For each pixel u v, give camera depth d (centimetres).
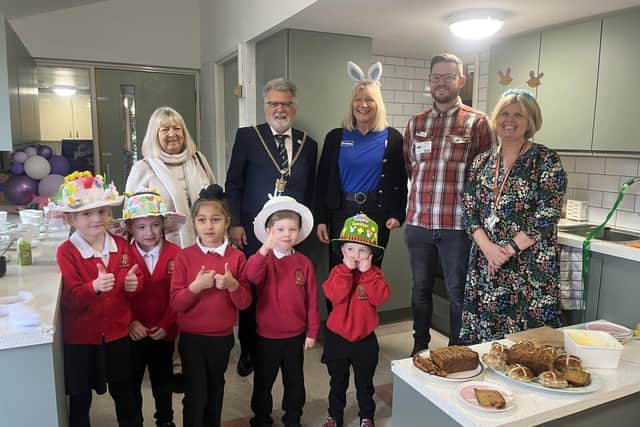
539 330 173
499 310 215
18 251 204
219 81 464
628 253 219
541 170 205
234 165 271
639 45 238
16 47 329
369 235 206
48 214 188
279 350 214
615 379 143
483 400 126
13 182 400
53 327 143
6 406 143
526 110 206
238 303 201
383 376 282
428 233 263
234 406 250
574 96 272
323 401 254
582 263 238
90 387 187
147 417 237
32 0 398
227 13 410
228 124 455
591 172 303
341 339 215
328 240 291
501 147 216
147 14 497
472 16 261
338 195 280
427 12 264
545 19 269
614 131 252
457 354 146
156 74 514
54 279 185
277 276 213
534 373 143
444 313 346
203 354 200
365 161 275
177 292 196
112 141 506
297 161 267
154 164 238
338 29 309
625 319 224
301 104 316
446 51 367
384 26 297
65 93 495
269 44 340
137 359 208
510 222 210
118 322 190
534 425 125
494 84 324
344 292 209
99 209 186
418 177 266
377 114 277
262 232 220
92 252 187
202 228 202
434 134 261
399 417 150
